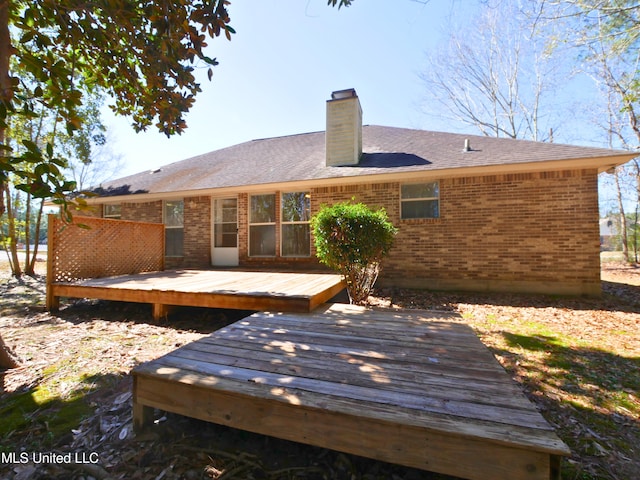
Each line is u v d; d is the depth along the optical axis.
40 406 2.27
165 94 3.43
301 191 8.45
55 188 1.80
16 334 4.02
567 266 6.27
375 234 4.74
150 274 6.93
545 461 1.23
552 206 6.36
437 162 7.10
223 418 1.75
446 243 7.02
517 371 2.85
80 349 3.45
